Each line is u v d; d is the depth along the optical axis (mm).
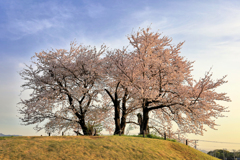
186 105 20984
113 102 25188
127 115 27125
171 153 17281
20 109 24047
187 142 21547
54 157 12789
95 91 25938
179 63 25141
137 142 17812
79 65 25250
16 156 12320
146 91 21672
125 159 14211
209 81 20969
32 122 24141
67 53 27250
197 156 18578
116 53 25422
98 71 25047
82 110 24969
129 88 24266
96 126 24656
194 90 21281
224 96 21453
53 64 25344
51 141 15430
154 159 15023
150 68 25344
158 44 26938
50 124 23953
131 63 23922
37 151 13273
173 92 22812
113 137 18469
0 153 12516
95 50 27141
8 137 17312
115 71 24453
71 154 13477
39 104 23156
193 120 22641
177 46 26859
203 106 21203
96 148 15039
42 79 24875
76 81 25859
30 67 25594
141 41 25469
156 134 24312
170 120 26609
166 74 23594
